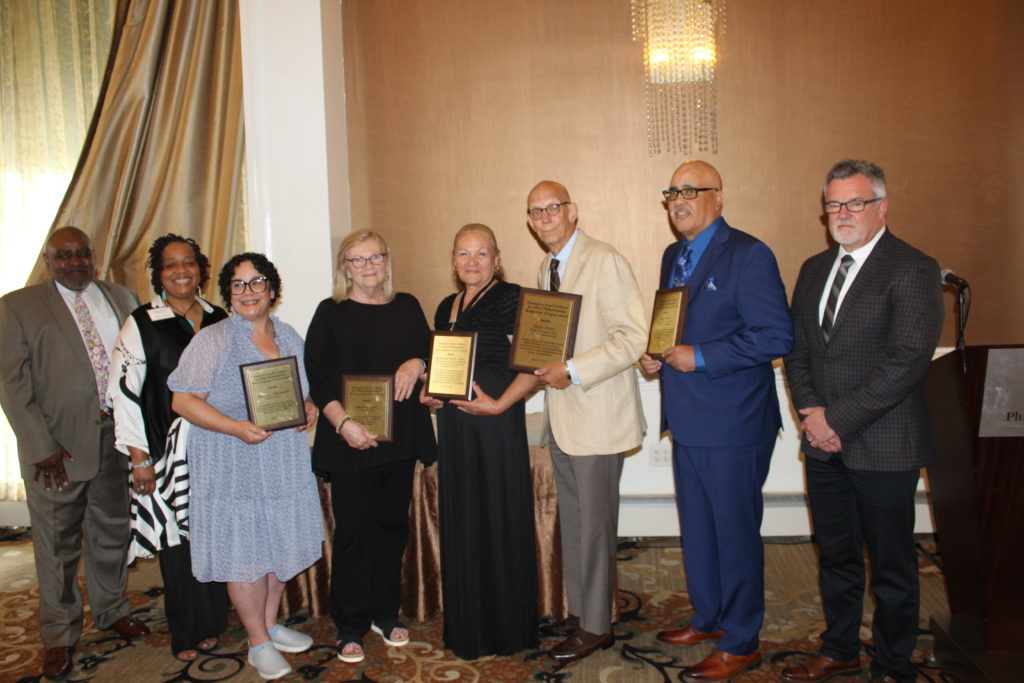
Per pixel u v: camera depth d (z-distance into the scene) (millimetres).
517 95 3844
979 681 2131
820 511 2365
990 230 3611
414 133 3908
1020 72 3543
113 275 3914
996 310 3631
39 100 4086
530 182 3863
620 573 3404
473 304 2514
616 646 2691
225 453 2381
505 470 2477
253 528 2400
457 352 2406
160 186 3893
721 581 2439
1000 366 2059
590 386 2381
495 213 3896
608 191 3824
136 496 2570
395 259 3959
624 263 2484
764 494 3787
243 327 2453
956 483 2223
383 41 3893
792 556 3520
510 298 2510
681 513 2549
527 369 2387
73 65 4062
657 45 3574
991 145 3584
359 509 2553
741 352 2244
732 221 3756
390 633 2734
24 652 2783
